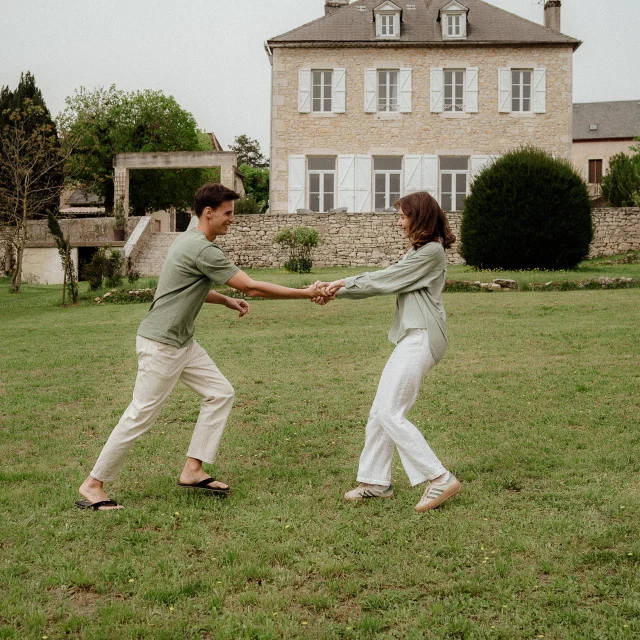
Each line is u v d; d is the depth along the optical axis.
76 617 2.82
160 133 37.19
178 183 38.41
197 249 3.97
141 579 3.14
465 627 2.71
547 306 13.54
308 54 29.98
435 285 4.06
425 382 7.40
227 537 3.62
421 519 3.80
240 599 2.95
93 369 8.81
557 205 20.72
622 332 10.22
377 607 2.90
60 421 6.25
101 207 47.53
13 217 26.16
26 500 4.16
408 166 30.17
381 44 29.67
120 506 4.05
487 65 29.92
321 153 30.23
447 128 30.09
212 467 4.81
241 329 12.24
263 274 22.28
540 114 29.98
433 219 4.03
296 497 4.19
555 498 4.06
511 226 20.86
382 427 4.09
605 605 2.85
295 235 23.16
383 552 3.39
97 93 36.78
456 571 3.19
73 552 3.44
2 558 3.39
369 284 4.02
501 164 21.23
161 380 4.02
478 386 7.15
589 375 7.47
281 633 2.71
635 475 4.40
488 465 4.66
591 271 20.50
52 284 27.66
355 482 4.47
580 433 5.40
